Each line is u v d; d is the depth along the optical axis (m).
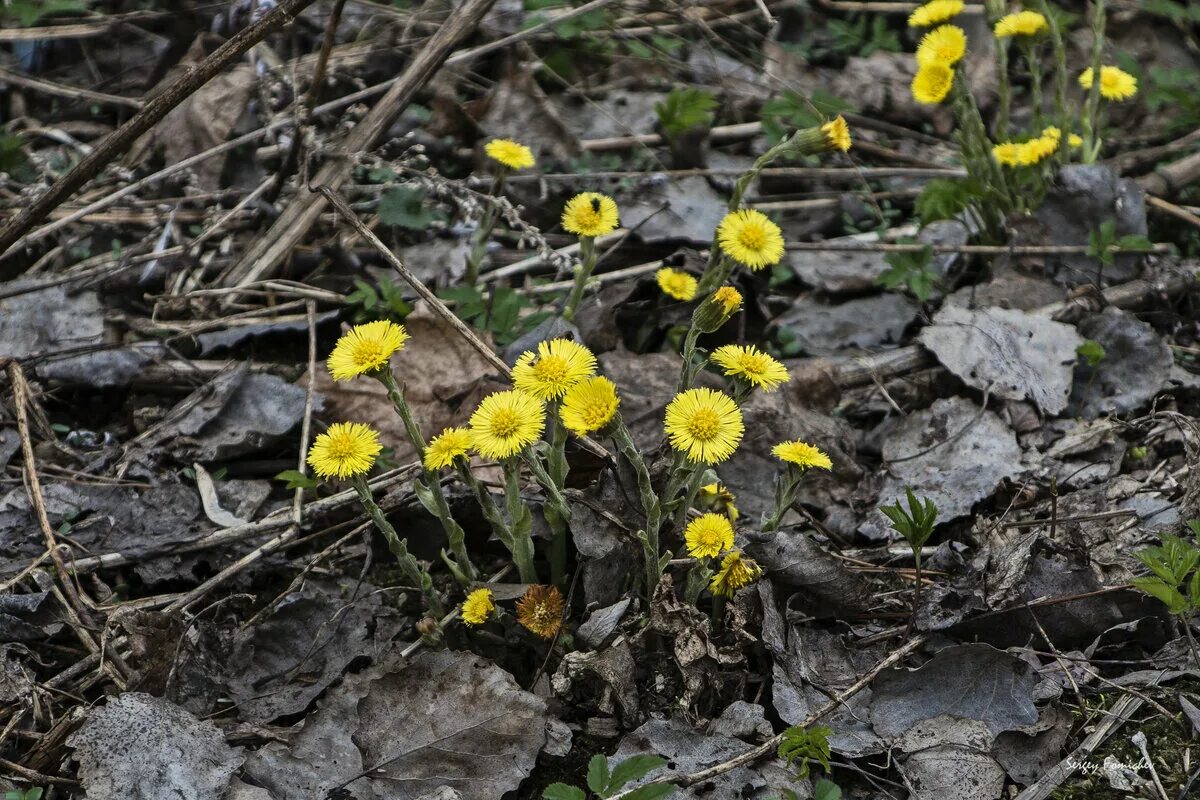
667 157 4.32
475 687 2.38
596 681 2.44
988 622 2.54
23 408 3.10
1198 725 2.34
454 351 3.33
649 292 3.65
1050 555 2.68
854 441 3.24
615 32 4.71
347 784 2.27
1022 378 3.28
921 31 5.11
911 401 3.37
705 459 2.15
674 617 2.38
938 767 2.29
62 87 4.43
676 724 2.35
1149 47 5.09
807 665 2.48
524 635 2.52
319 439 2.33
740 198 3.14
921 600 2.61
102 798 2.19
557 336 3.28
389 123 3.69
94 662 2.55
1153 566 2.31
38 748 2.32
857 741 2.33
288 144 4.08
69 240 3.81
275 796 2.24
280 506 3.01
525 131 4.28
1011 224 3.75
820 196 4.23
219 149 3.79
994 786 2.26
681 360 3.31
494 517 2.43
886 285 3.60
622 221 3.93
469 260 3.58
